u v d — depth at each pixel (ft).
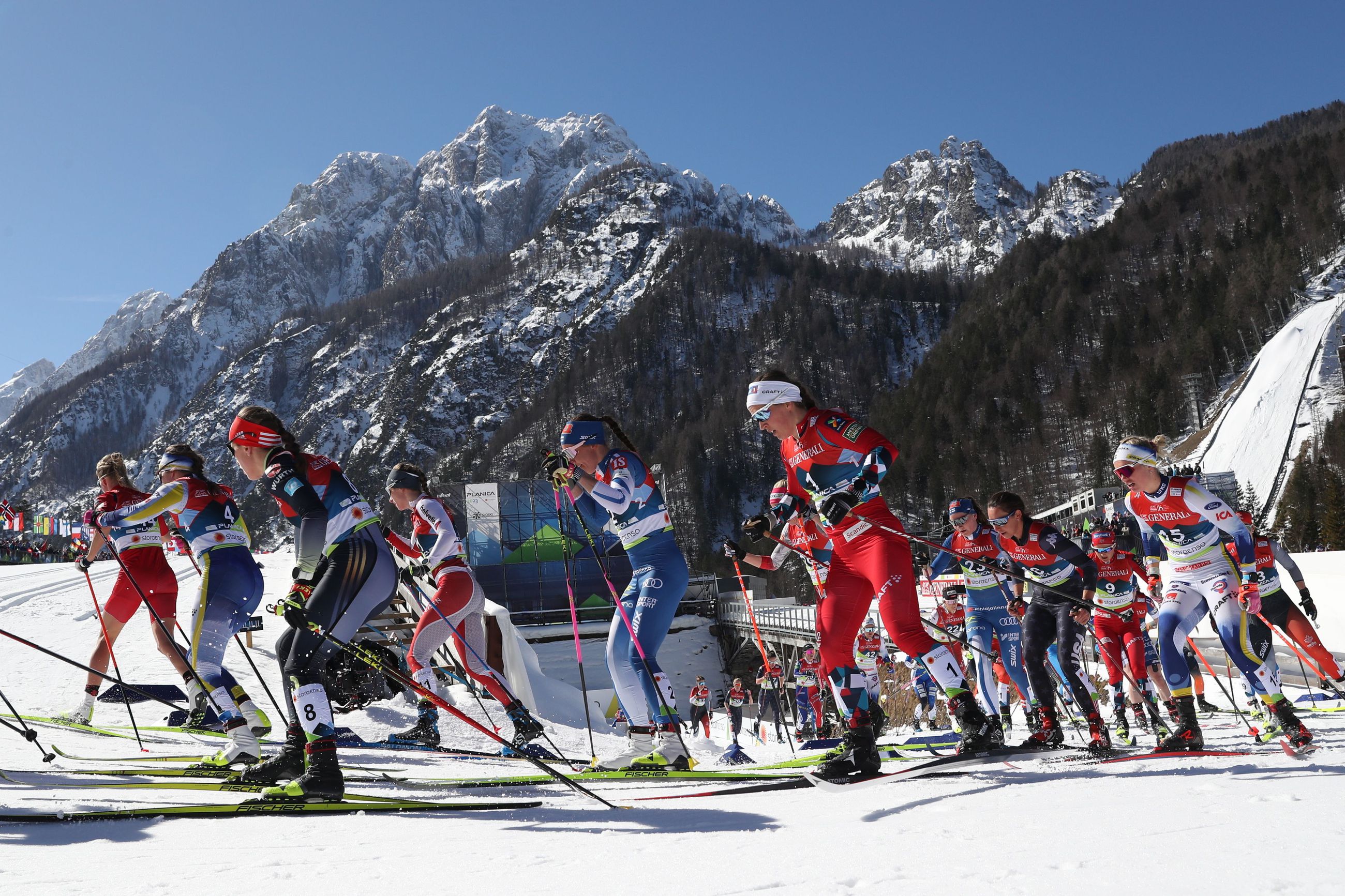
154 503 14.82
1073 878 6.07
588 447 16.40
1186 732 15.16
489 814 10.27
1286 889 5.60
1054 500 397.60
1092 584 16.96
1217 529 16.35
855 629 13.04
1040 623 17.74
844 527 13.21
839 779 12.27
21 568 74.13
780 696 36.58
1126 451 16.43
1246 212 567.18
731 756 26.05
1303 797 8.75
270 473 11.47
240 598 15.20
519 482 135.74
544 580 132.67
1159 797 9.19
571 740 25.04
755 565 20.51
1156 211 612.70
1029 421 462.19
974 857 6.80
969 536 21.84
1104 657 21.90
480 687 29.71
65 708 21.48
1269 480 320.29
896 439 489.67
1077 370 474.49
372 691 24.80
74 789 11.77
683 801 11.42
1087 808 8.82
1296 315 438.40
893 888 6.03
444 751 19.57
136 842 8.43
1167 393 435.94
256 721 14.71
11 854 7.85
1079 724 23.07
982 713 13.05
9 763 14.20
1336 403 342.64
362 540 12.21
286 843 8.32
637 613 15.65
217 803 10.72
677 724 15.56
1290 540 271.08
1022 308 565.53
